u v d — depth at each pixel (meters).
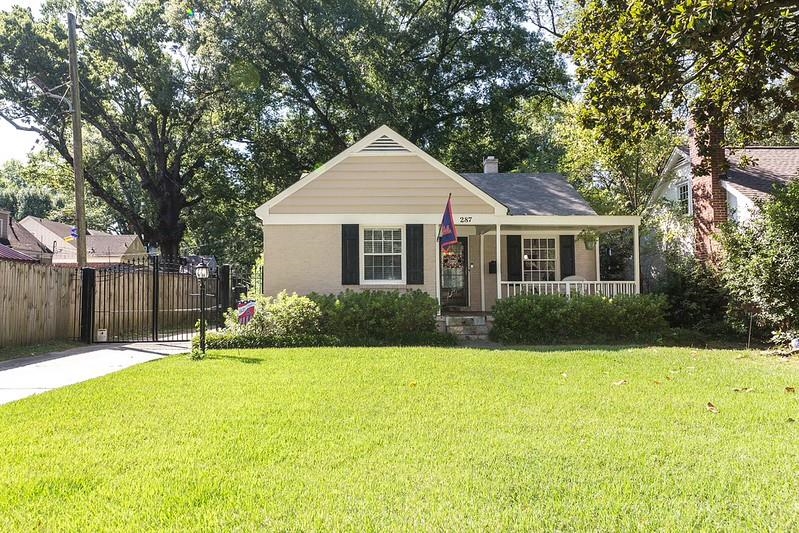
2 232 38.19
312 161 28.72
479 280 16.47
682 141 20.03
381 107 25.02
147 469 4.15
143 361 10.47
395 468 4.16
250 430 5.16
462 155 30.03
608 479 3.94
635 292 14.38
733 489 3.76
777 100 11.20
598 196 20.34
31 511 3.44
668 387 7.14
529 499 3.60
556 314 12.99
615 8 10.34
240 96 24.97
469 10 29.28
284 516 3.35
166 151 29.44
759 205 12.40
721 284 13.99
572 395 6.64
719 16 7.27
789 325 11.34
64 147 27.23
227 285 19.50
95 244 45.94
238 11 24.53
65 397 6.74
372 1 26.14
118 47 26.67
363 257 14.83
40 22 26.34
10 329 11.70
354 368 8.66
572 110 21.08
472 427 5.26
